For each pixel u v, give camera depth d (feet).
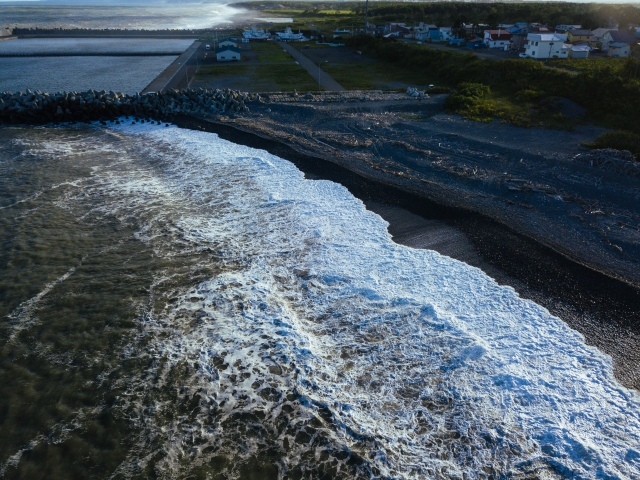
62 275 46.85
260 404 32.89
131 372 35.50
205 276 47.34
